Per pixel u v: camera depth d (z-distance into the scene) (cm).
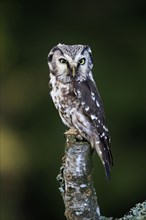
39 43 2056
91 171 838
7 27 2092
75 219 834
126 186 1872
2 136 1972
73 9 2103
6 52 2045
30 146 1944
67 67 991
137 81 1941
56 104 1009
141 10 2089
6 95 2005
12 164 1958
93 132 984
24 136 1959
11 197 1972
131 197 1873
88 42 2009
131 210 880
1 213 1967
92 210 834
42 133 1939
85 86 995
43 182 1931
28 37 2080
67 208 838
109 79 1917
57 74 998
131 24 2069
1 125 1984
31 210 1972
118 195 1866
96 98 999
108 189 1852
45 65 2008
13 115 1991
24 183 1956
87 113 984
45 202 1959
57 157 1902
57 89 998
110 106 1892
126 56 1994
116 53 1997
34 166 1934
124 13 2084
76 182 831
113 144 1895
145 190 1880
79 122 988
